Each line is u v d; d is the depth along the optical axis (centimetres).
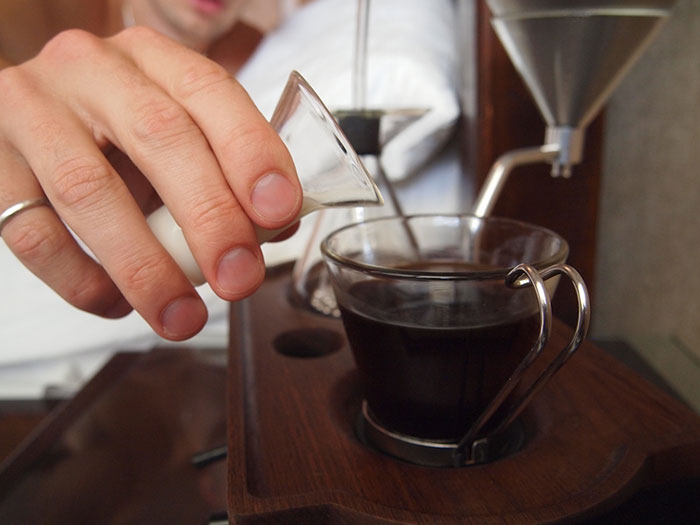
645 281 45
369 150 35
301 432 23
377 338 21
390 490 20
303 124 21
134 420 35
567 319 42
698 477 21
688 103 39
